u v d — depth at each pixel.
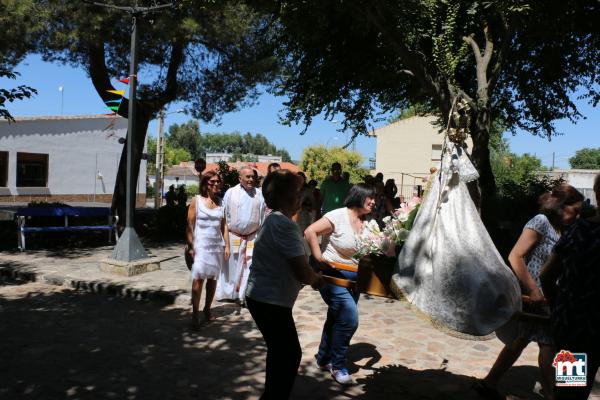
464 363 4.75
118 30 12.50
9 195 29.67
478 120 9.63
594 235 2.59
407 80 12.37
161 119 32.06
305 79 12.13
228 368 4.55
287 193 3.37
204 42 14.12
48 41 10.97
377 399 3.94
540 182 13.97
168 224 13.56
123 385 4.14
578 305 2.59
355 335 5.52
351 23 9.49
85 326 5.74
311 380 4.30
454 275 3.35
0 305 6.64
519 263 3.44
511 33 9.08
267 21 12.66
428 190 3.69
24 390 4.00
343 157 43.41
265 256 3.29
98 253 10.83
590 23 10.48
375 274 3.72
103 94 13.43
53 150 32.03
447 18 8.90
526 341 3.76
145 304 6.80
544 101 13.60
